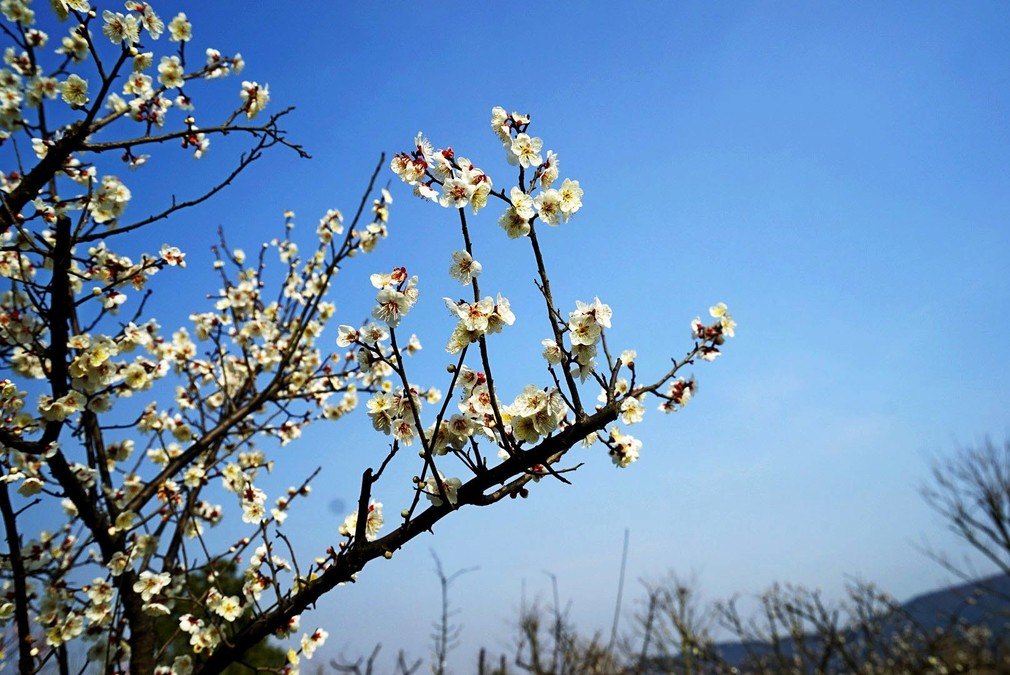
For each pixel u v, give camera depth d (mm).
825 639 10445
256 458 5246
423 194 2613
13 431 3500
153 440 4867
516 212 2719
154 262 3986
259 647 10109
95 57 3375
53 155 3428
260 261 6016
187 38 4082
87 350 3570
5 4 3652
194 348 5609
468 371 2873
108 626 4184
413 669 5133
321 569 3225
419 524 2707
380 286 2592
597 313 2801
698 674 11102
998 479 10148
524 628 9367
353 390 6000
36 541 4715
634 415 3078
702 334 3217
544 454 2627
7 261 4160
